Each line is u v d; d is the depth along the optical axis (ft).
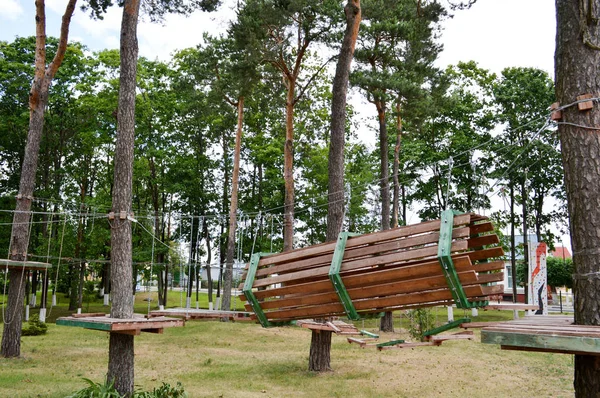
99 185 107.14
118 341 26.27
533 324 16.05
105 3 43.80
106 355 44.93
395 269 16.70
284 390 31.40
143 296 129.70
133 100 30.17
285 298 20.22
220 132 90.68
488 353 46.60
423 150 95.14
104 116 89.15
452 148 93.30
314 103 93.20
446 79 66.18
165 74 97.30
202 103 81.71
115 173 29.01
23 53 91.25
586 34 16.85
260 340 58.08
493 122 89.40
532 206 91.09
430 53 63.31
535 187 88.02
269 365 40.50
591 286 16.05
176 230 103.50
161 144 96.84
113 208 28.60
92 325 23.31
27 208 44.09
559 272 119.75
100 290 120.67
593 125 16.71
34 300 97.14
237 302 113.91
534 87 83.76
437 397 29.73
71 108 92.53
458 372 37.17
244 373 37.01
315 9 58.44
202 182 106.52
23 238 43.50
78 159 102.01
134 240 91.04
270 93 69.56
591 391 15.64
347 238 18.92
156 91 95.14
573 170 16.97
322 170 94.73
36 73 44.96
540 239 91.45
